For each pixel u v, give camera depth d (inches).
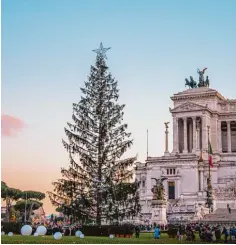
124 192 2923.2
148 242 1941.4
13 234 2571.4
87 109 3093.0
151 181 5871.1
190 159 5777.6
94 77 3134.8
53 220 4500.5
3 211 6624.0
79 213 2915.8
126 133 3095.5
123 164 3024.1
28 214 6727.4
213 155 6358.3
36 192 6761.8
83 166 3036.4
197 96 6820.9
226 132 6934.1
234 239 2342.5
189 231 2322.8
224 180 5674.2
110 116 3080.7
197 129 6540.4
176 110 6668.3
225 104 6879.9
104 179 2974.9
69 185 2989.7
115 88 3152.1
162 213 3713.1
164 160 5880.9
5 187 6067.9
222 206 4803.2
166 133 6299.2
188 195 5659.5
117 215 2888.8
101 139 3041.3
